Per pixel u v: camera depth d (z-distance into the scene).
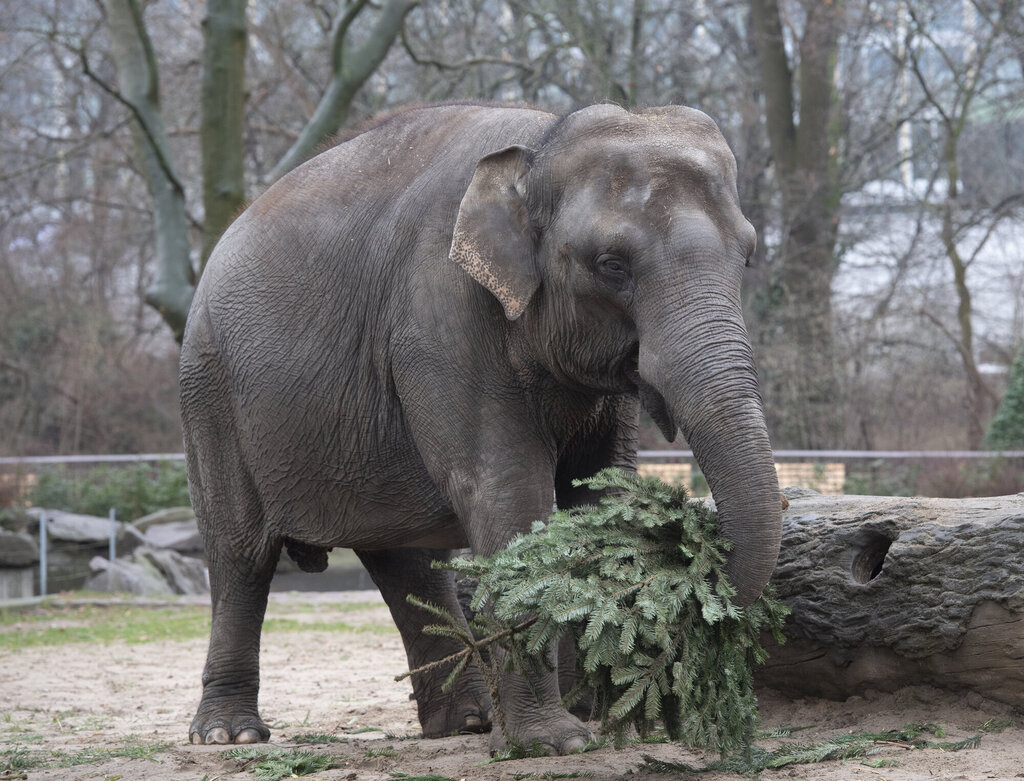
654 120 6.33
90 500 29.19
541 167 6.39
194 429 8.32
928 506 6.80
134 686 12.48
